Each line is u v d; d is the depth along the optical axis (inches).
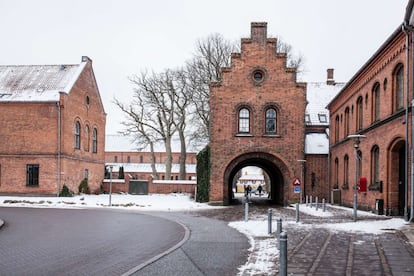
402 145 815.7
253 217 896.9
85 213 1040.2
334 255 430.6
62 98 1576.0
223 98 1307.8
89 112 1828.2
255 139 1304.1
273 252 455.8
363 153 1021.2
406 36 735.1
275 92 1312.7
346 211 1003.3
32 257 448.1
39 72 1772.9
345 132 1226.0
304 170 1365.7
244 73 1311.5
